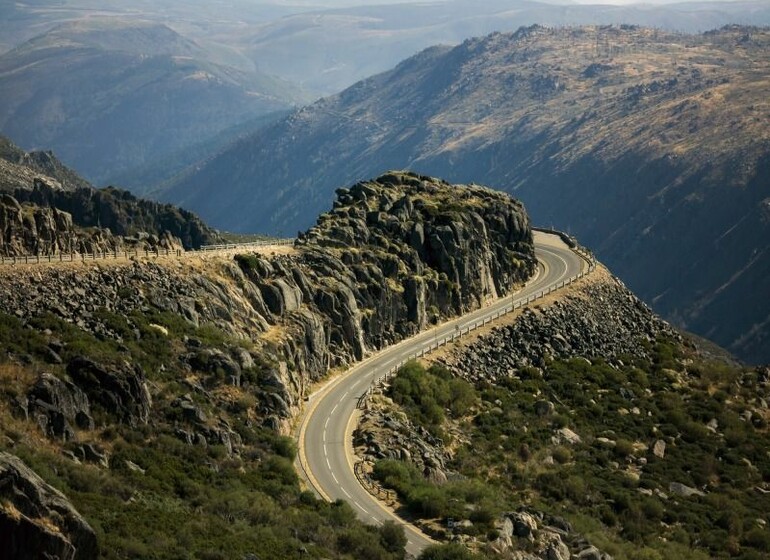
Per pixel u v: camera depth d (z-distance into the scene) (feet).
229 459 316.81
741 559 417.08
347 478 354.54
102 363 307.78
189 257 425.69
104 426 294.87
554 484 428.56
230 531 266.36
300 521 292.40
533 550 330.75
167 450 301.22
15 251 368.27
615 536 396.16
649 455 505.25
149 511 258.78
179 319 376.68
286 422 374.84
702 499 469.98
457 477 394.32
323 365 454.40
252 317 421.18
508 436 465.88
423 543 315.37
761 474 526.16
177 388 333.62
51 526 202.90
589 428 508.94
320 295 470.80
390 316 518.37
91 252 394.52
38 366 296.10
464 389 481.46
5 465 204.85
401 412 428.97
